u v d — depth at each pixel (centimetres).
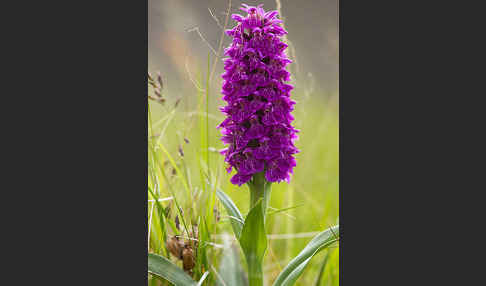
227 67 59
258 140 59
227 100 59
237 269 64
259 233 58
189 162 65
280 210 62
